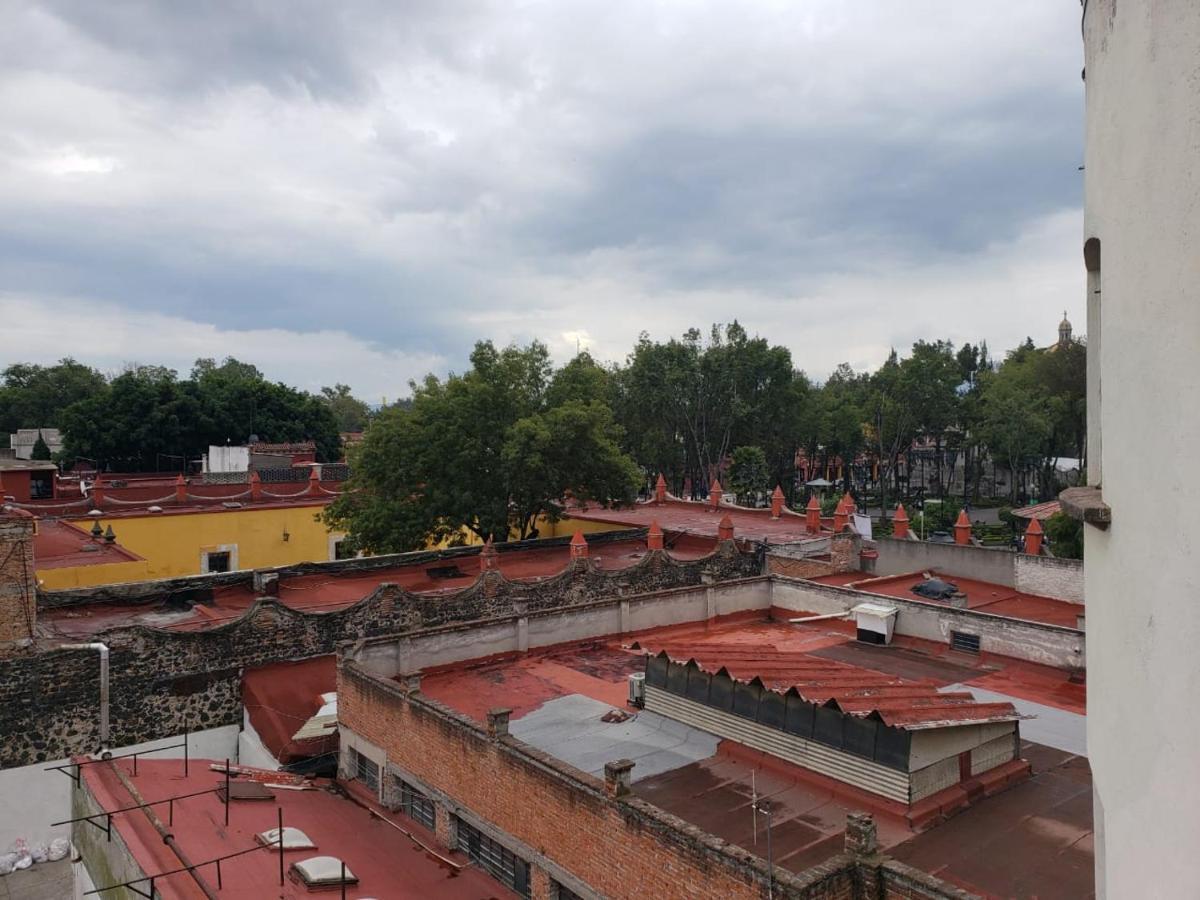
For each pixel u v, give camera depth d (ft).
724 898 38.40
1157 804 17.43
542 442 126.00
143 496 161.68
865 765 49.80
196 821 53.93
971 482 374.02
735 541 126.93
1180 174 16.47
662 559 115.65
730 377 270.87
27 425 358.02
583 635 86.02
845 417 310.45
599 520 163.84
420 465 128.98
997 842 45.55
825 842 45.73
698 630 94.32
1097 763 21.75
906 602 87.51
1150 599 17.58
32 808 69.97
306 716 77.41
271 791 62.39
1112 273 19.34
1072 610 100.37
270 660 82.33
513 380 137.80
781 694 54.85
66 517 139.54
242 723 80.28
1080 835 46.24
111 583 102.12
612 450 136.56
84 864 57.47
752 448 263.90
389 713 63.67
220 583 98.78
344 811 62.34
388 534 130.52
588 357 172.14
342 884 45.55
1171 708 16.80
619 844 43.91
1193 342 16.08
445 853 56.85
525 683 75.10
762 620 100.12
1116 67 19.04
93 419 252.42
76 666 71.87
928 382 293.43
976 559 113.19
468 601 96.73
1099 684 21.34
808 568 122.83
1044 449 300.61
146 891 44.78
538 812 49.44
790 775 53.42
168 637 76.79
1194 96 16.08
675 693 63.26
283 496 166.50
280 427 285.84
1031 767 54.70
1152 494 17.44
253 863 49.44
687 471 299.79
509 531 142.41
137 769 61.31
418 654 75.25
